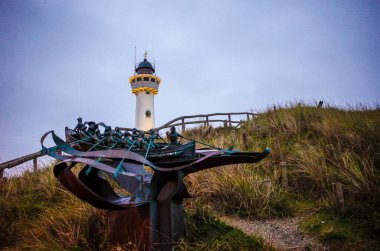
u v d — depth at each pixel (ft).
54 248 12.54
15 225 16.07
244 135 26.11
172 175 12.64
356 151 19.03
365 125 21.80
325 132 23.35
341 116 26.71
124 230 12.39
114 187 19.27
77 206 16.02
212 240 12.35
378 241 11.62
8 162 25.54
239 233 13.09
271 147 24.25
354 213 13.87
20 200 19.53
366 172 16.19
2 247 14.30
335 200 14.90
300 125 27.73
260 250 11.74
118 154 11.40
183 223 12.80
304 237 13.08
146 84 107.34
